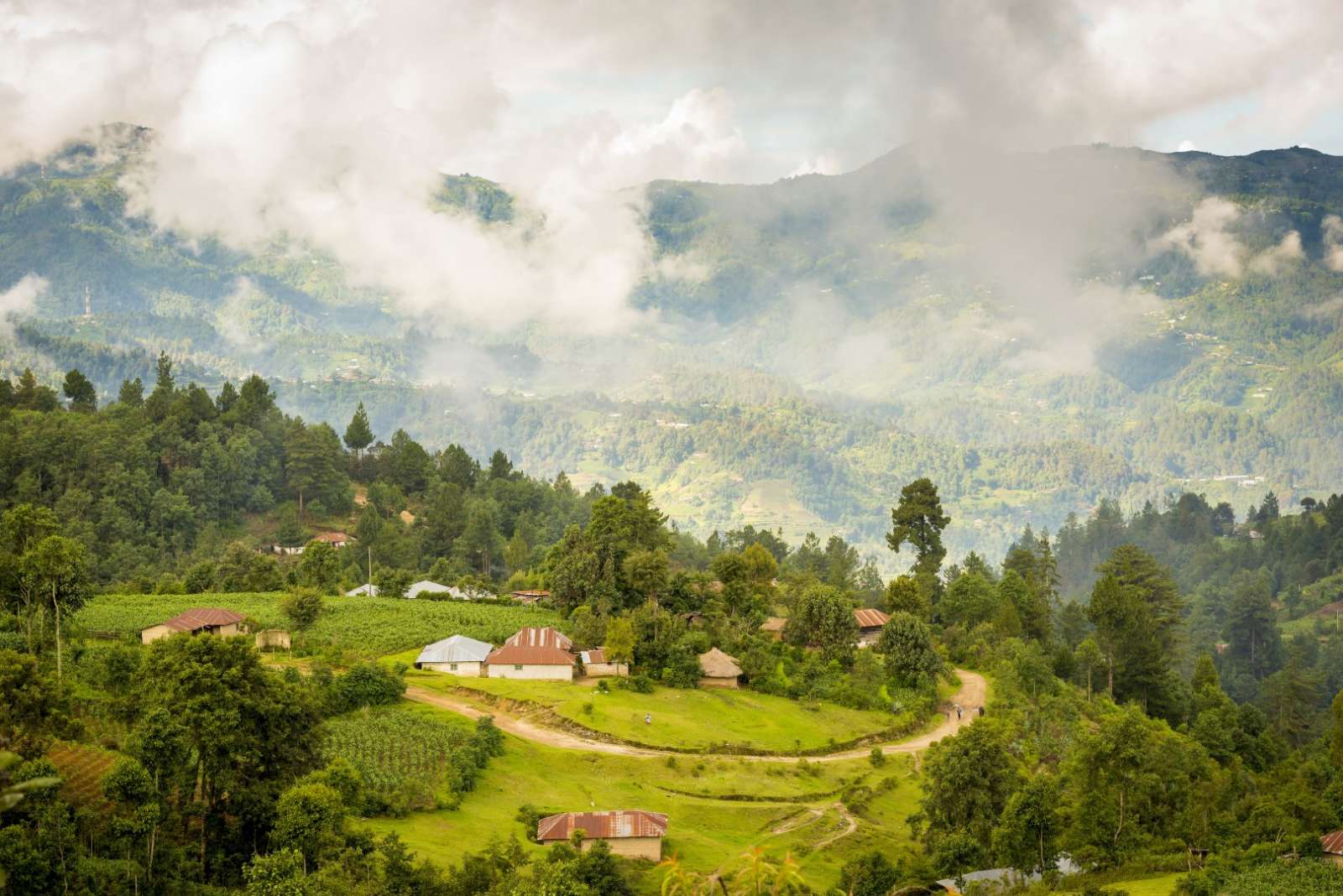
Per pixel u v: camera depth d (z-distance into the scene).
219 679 76.69
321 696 106.62
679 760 107.81
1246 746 151.12
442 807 88.62
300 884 62.44
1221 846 93.94
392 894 66.62
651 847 84.62
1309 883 83.00
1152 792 98.69
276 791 77.00
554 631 135.75
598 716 114.88
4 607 109.19
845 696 134.50
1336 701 128.50
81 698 95.38
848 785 108.25
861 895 82.50
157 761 72.25
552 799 95.38
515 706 117.62
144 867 66.69
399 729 102.94
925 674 142.75
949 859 88.06
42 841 62.28
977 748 93.31
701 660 136.50
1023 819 87.50
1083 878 88.00
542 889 66.62
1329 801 106.00
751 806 100.12
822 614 149.88
